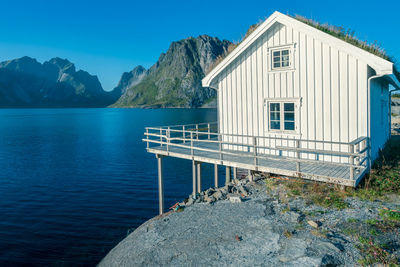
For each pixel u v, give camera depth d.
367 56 10.97
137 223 18.73
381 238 7.21
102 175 32.56
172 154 15.52
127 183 28.91
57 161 41.44
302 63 12.68
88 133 81.38
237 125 15.20
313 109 12.55
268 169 11.63
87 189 27.17
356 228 7.80
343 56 11.65
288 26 12.86
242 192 12.16
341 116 11.89
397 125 33.34
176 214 11.31
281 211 9.54
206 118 136.62
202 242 8.46
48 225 18.81
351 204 9.48
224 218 9.77
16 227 18.56
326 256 6.60
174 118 142.50
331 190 10.73
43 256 14.84
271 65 13.66
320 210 9.26
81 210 21.48
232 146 15.54
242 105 14.89
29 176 32.69
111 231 17.66
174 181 29.23
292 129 13.29
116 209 21.47
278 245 7.46
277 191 11.64
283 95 13.38
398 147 17.30
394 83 15.38
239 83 14.88
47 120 154.62
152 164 38.22
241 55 14.63
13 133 83.62
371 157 11.95
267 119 14.08
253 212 9.80
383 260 6.33
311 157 12.81
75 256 14.73
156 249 8.84
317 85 12.37
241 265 6.95
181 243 8.74
